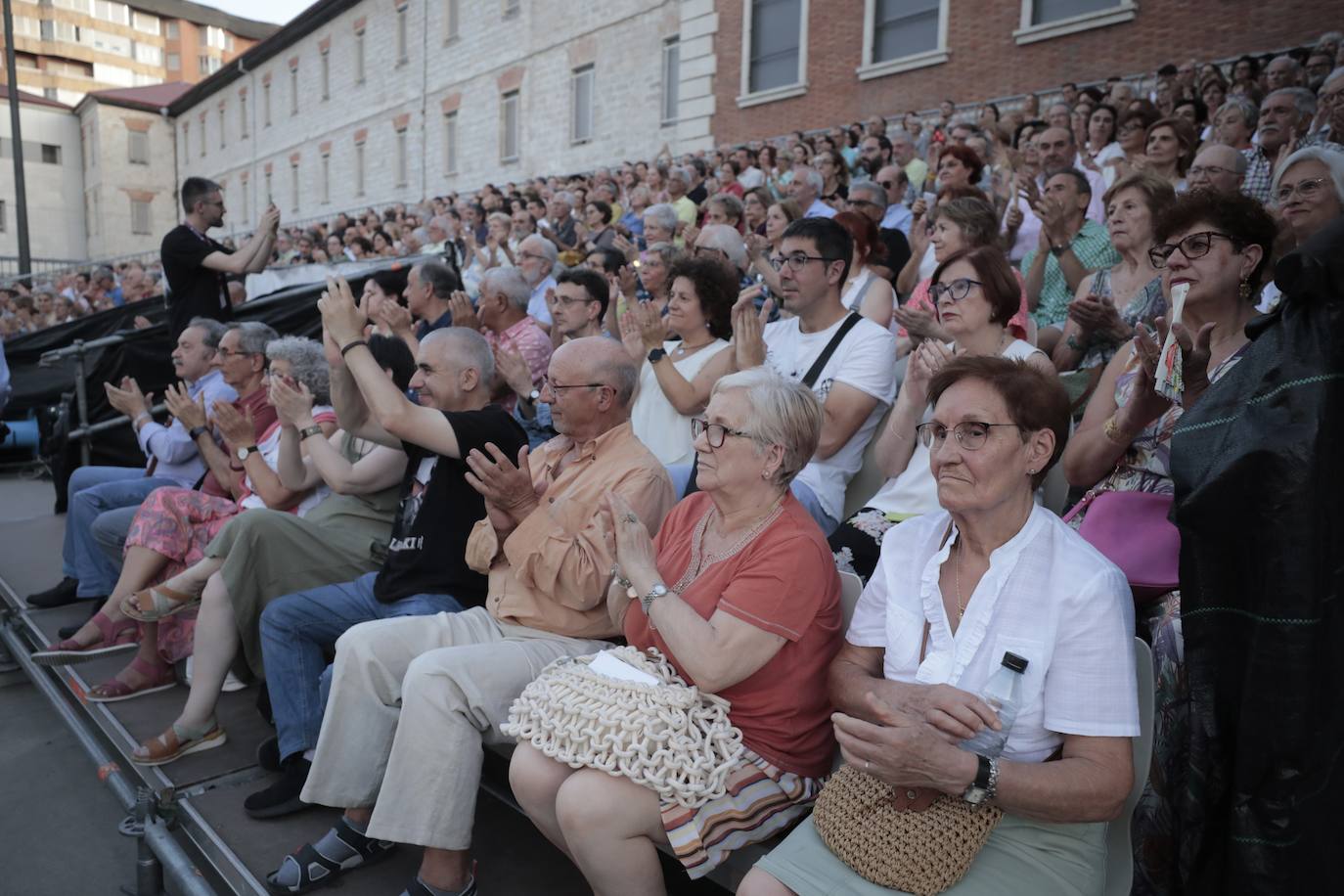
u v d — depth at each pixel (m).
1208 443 1.66
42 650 4.05
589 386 2.66
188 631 3.65
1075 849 1.68
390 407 2.67
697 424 2.13
